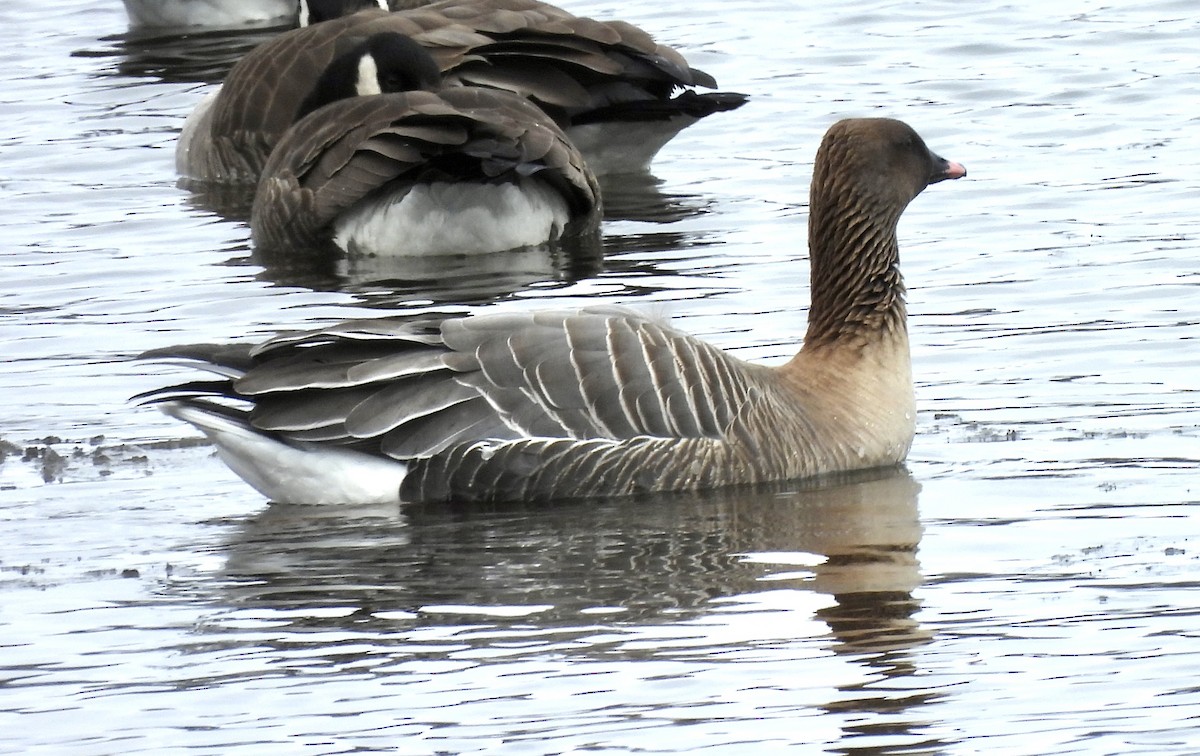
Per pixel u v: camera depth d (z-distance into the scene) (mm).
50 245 20406
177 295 18594
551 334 13414
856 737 9414
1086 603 10969
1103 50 26000
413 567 11930
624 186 22641
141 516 13078
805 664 10258
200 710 9938
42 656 10672
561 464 13234
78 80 27516
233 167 23750
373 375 13016
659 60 23312
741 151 23375
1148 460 13477
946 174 14562
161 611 11289
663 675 10164
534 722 9648
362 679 10242
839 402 13961
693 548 12188
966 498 13000
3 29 30922
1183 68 24906
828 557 11930
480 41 23391
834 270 14219
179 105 26250
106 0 32656
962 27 27547
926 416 14727
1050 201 20266
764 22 28719
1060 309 16938
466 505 13258
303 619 11102
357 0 28328
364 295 18500
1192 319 16469
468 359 13234
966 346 16172
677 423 13375
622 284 18469
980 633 10602
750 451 13523
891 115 23766
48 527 12852
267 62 24031
